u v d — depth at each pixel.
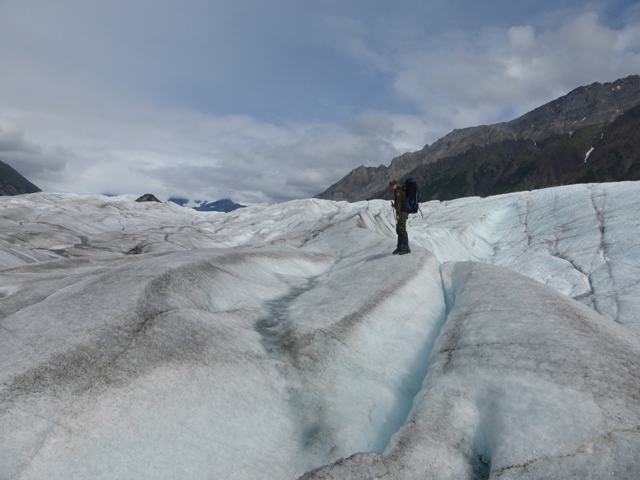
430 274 15.34
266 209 80.00
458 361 8.70
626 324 18.94
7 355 7.42
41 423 6.14
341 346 10.05
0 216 47.00
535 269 30.30
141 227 58.62
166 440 6.55
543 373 7.31
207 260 13.30
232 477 6.39
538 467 5.62
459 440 6.76
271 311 12.18
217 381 7.89
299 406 8.23
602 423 5.97
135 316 8.72
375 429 8.00
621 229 30.78
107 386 6.99
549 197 46.28
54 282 12.68
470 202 59.59
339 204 87.06
